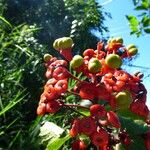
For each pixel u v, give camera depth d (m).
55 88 0.14
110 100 0.13
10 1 0.89
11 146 0.22
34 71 0.41
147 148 0.14
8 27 0.37
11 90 0.26
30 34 0.47
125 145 0.14
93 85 0.13
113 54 0.14
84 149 0.14
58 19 0.93
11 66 0.30
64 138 0.15
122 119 0.14
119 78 0.14
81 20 0.70
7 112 0.25
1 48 0.29
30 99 0.34
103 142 0.13
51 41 0.90
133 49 0.15
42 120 0.24
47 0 0.93
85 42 0.73
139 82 0.14
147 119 0.15
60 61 0.14
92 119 0.13
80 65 0.14
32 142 0.20
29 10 0.94
